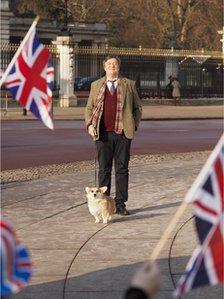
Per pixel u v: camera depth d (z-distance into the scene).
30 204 14.00
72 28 100.06
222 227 4.20
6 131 33.03
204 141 29.72
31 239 11.08
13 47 52.19
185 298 8.29
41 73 5.91
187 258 9.93
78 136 30.78
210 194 4.28
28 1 100.88
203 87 67.56
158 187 16.00
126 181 12.67
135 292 3.80
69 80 55.53
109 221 12.28
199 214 4.27
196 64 67.25
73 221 12.39
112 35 106.56
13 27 94.25
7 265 4.04
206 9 99.56
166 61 65.62
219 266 4.12
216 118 45.59
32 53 5.89
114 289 8.64
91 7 105.62
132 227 11.89
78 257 10.05
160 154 24.34
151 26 101.38
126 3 104.00
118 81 12.20
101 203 12.06
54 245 10.70
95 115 12.17
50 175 18.61
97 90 12.20
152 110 52.75
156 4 99.12
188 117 44.81
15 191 15.64
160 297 8.30
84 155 24.03
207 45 100.19
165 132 33.97
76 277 9.12
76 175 18.20
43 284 8.81
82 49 57.28
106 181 12.55
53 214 13.00
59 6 100.00
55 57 55.66
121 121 12.20
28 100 5.91
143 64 64.56
